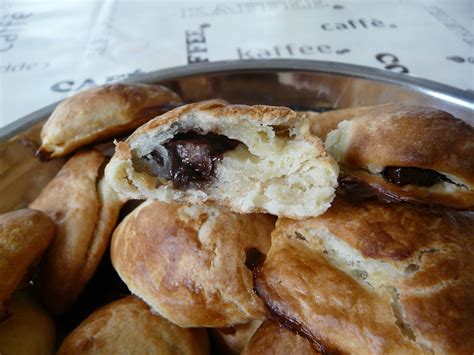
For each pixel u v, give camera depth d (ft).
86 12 1.08
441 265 0.29
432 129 0.31
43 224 0.39
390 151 0.31
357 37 0.86
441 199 0.33
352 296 0.30
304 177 0.35
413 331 0.28
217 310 0.35
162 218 0.38
